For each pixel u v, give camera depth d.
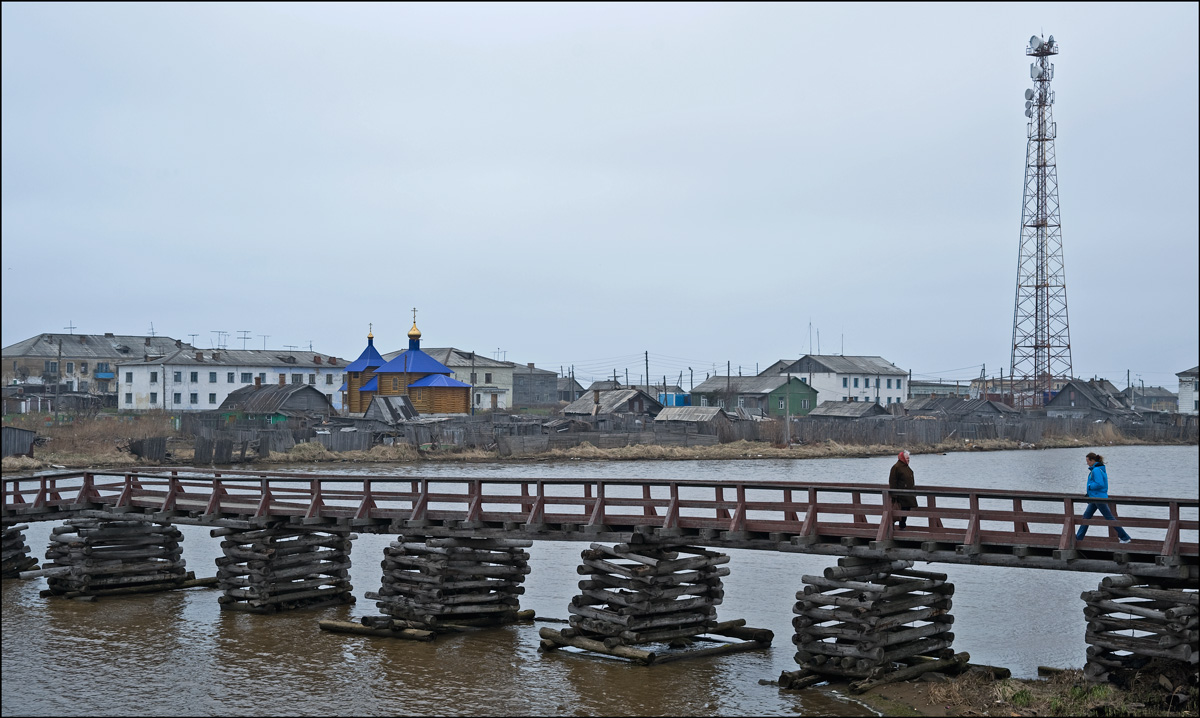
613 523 27.94
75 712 23.34
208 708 23.56
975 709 22.08
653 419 119.19
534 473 79.94
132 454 83.81
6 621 32.00
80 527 36.28
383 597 31.02
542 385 165.12
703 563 28.28
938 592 25.98
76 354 149.12
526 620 31.55
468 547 30.50
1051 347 138.75
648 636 27.19
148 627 31.11
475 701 24.03
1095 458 23.14
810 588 25.20
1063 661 26.72
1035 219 134.88
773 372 164.38
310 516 32.19
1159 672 22.25
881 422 114.94
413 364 123.50
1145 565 21.80
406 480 31.23
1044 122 132.88
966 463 94.06
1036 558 22.95
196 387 134.75
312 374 143.50
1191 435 132.38
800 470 84.94
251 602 32.88
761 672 26.03
